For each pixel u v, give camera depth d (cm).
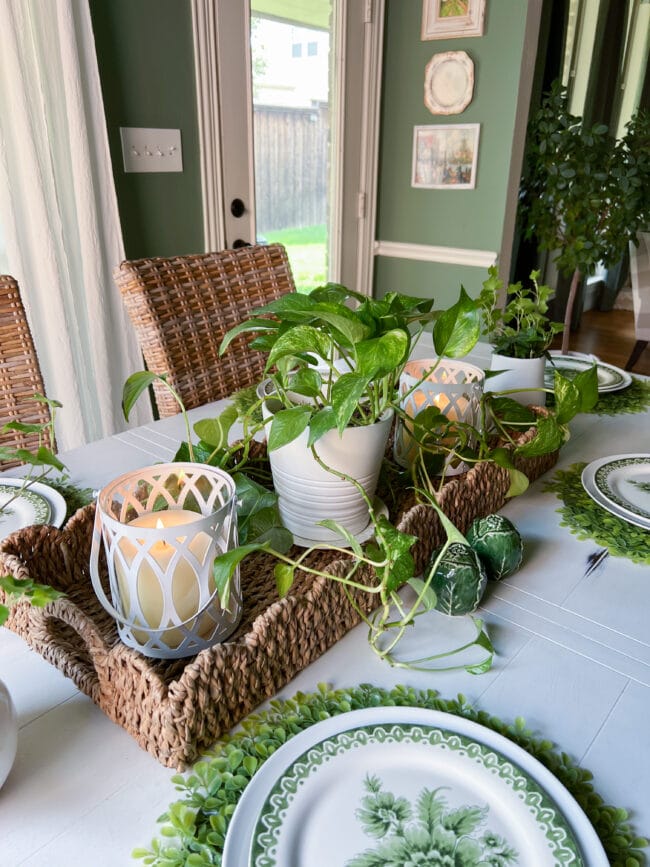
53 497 81
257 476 81
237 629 59
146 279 117
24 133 157
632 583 70
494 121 249
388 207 291
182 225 213
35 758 48
